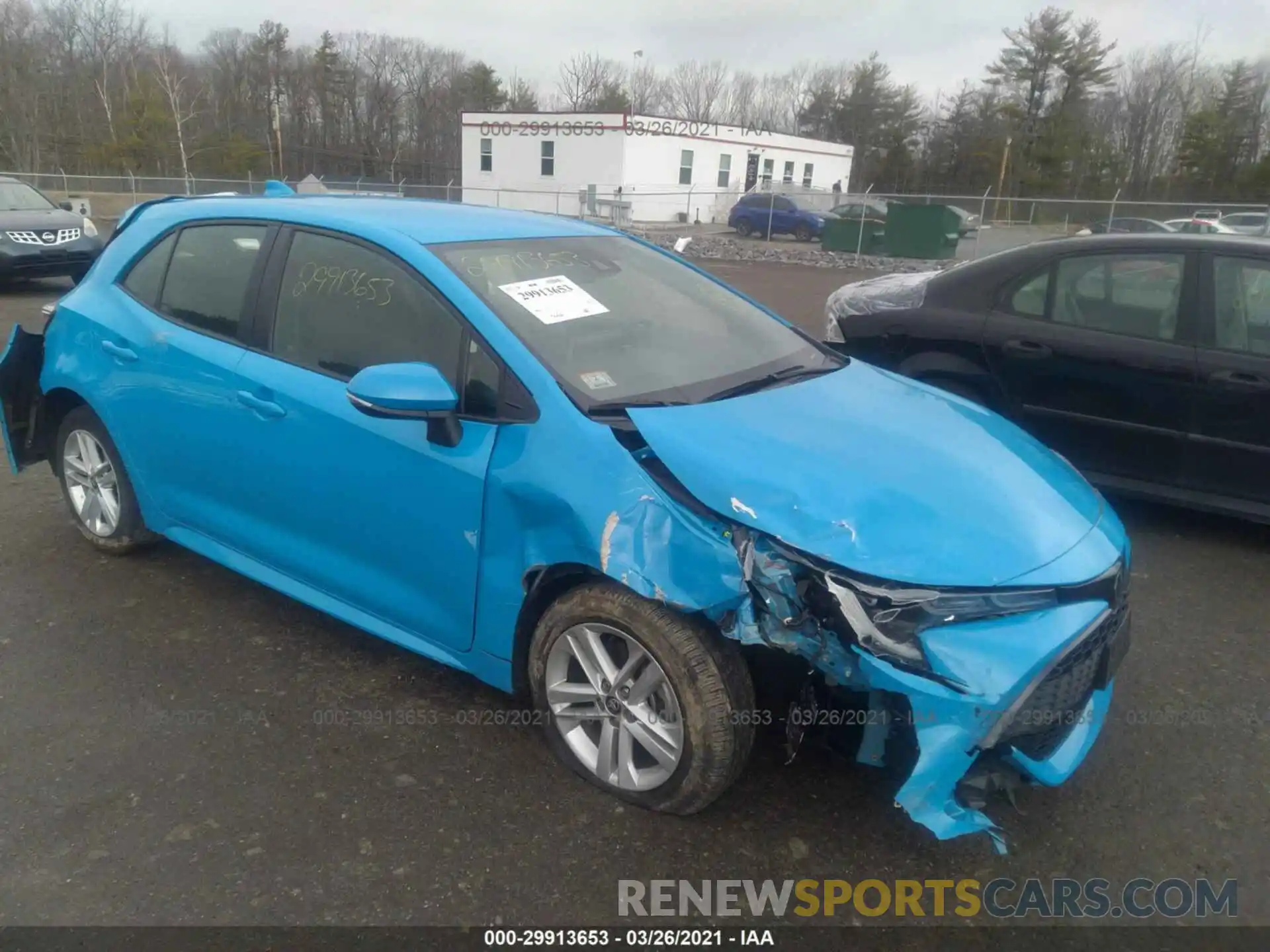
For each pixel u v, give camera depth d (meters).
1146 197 55.75
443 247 3.29
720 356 3.41
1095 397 5.13
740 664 2.59
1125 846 2.78
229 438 3.53
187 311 3.79
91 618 3.87
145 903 2.43
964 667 2.32
